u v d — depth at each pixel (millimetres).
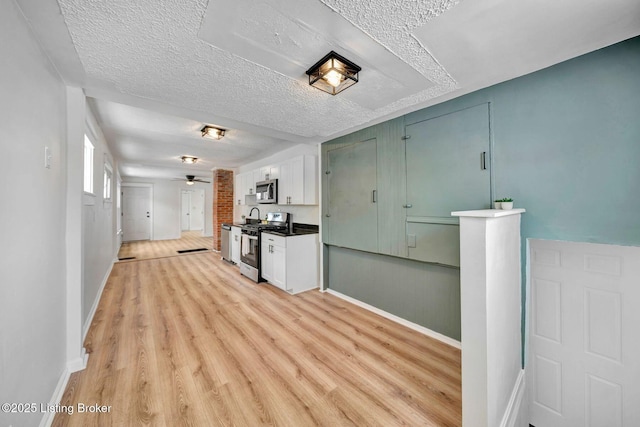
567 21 1104
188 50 1336
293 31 1179
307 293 3451
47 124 1389
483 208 1813
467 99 1884
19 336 1056
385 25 1129
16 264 1037
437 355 1998
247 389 1604
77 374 1713
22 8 1041
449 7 1017
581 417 1508
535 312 1668
